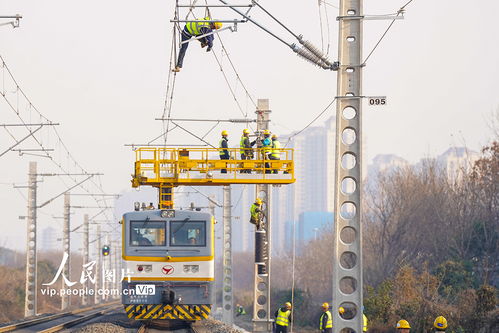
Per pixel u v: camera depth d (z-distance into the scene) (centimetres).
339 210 6556
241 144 10269
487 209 17288
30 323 12675
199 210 10031
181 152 10131
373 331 11556
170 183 10106
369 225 19762
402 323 5278
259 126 12319
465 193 18400
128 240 9031
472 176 18162
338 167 6562
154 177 10106
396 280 12575
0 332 10588
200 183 10131
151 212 9119
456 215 17725
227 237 16962
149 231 9081
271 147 10288
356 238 6556
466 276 14588
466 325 10556
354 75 6644
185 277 9031
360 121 6575
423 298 11688
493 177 17650
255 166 10106
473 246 16950
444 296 13462
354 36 6644
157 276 9012
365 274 18700
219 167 10119
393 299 12369
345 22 6638
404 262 17788
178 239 9081
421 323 11006
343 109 6606
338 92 6625
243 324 18175
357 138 6575
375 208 19812
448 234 17475
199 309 9056
